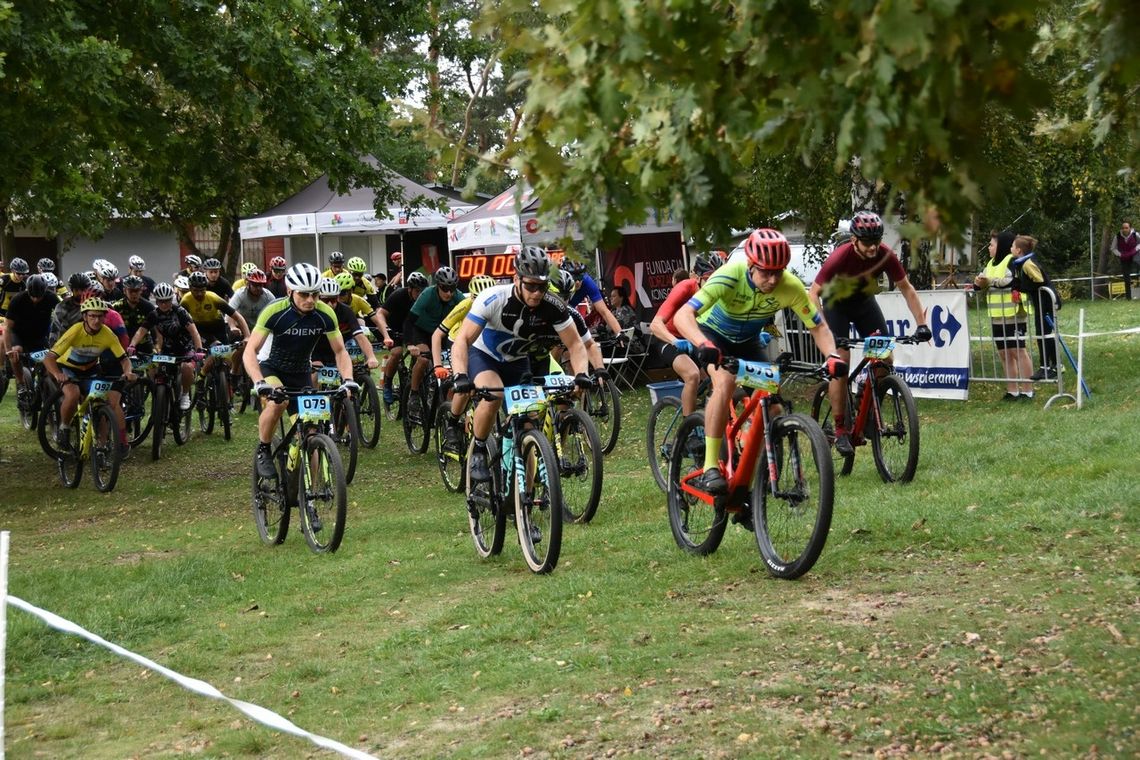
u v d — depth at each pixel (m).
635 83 2.78
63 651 6.19
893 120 2.49
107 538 9.62
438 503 10.24
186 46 12.90
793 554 6.26
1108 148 5.94
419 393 13.24
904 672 4.72
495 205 17.97
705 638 5.36
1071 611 5.30
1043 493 7.54
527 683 5.03
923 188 2.65
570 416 8.63
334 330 8.72
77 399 12.16
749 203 12.32
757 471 6.53
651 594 6.28
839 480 9.18
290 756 4.52
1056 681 4.47
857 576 6.23
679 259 18.41
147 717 5.15
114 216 33.41
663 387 12.17
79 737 4.94
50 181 14.10
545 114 3.04
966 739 4.02
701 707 4.51
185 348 14.63
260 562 8.13
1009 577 5.95
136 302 13.70
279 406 8.52
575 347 7.54
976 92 2.52
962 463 9.04
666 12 2.61
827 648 5.09
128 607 6.96
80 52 11.26
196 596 7.30
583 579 6.69
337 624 6.45
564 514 8.70
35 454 14.89
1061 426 10.12
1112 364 14.73
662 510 8.79
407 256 24.47
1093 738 3.91
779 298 6.95
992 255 13.73
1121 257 27.17
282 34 13.56
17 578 7.96
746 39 2.70
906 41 2.29
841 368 6.68
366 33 16.27
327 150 14.37
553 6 2.71
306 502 8.39
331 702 5.12
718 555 6.93
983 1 2.36
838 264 8.63
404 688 5.18
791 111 2.83
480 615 6.22
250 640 6.19
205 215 32.12
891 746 4.01
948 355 12.70
